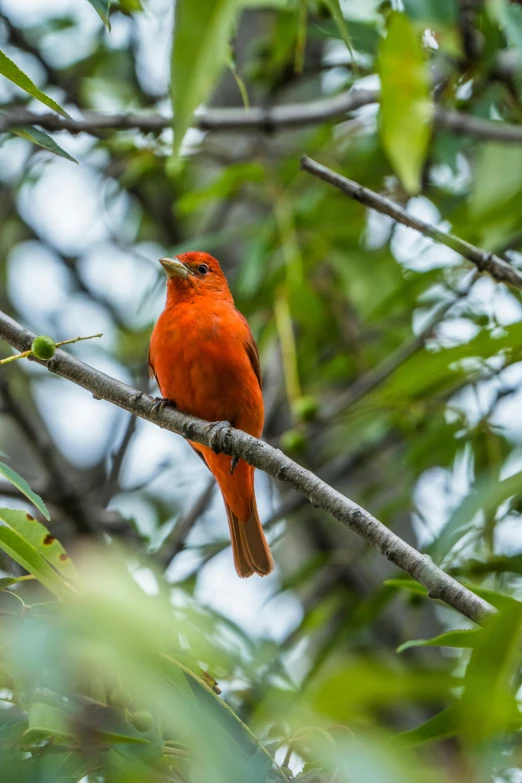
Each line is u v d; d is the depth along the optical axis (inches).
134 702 205.5
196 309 418.9
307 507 529.3
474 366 436.1
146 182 627.5
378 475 562.6
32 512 497.0
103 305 631.2
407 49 292.2
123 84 588.1
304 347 544.4
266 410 549.0
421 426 481.1
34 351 264.4
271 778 213.9
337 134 540.1
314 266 543.8
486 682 160.6
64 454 618.5
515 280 325.4
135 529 505.0
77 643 182.9
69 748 203.6
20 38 573.6
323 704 296.2
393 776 190.4
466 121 444.5
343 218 520.7
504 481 333.4
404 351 478.0
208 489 508.4
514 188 441.1
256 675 349.4
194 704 196.5
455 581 242.2
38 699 203.3
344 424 527.2
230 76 620.1
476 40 428.5
